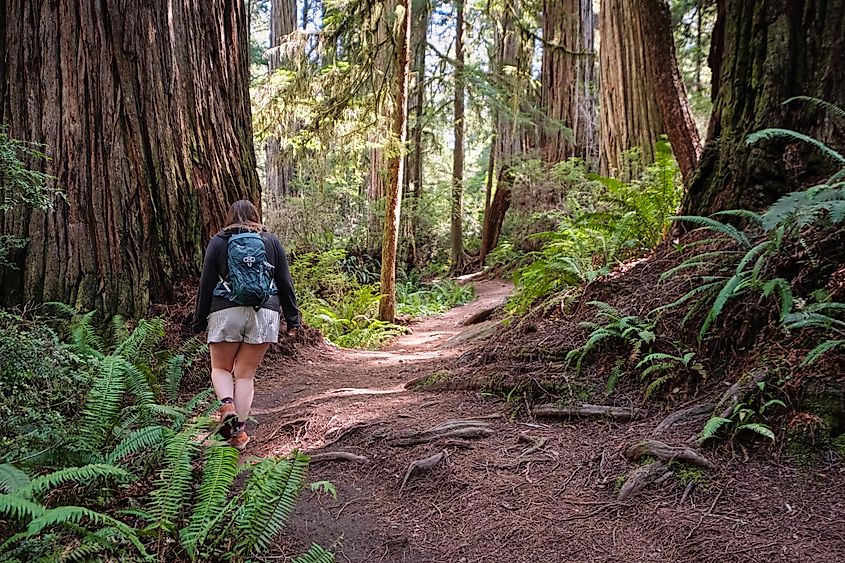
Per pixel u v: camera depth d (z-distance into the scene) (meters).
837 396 2.74
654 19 6.54
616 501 2.76
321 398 4.84
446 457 3.37
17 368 3.27
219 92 6.79
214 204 6.52
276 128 11.20
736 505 2.54
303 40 10.05
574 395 3.82
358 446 3.74
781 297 3.33
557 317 5.20
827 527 2.29
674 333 3.87
